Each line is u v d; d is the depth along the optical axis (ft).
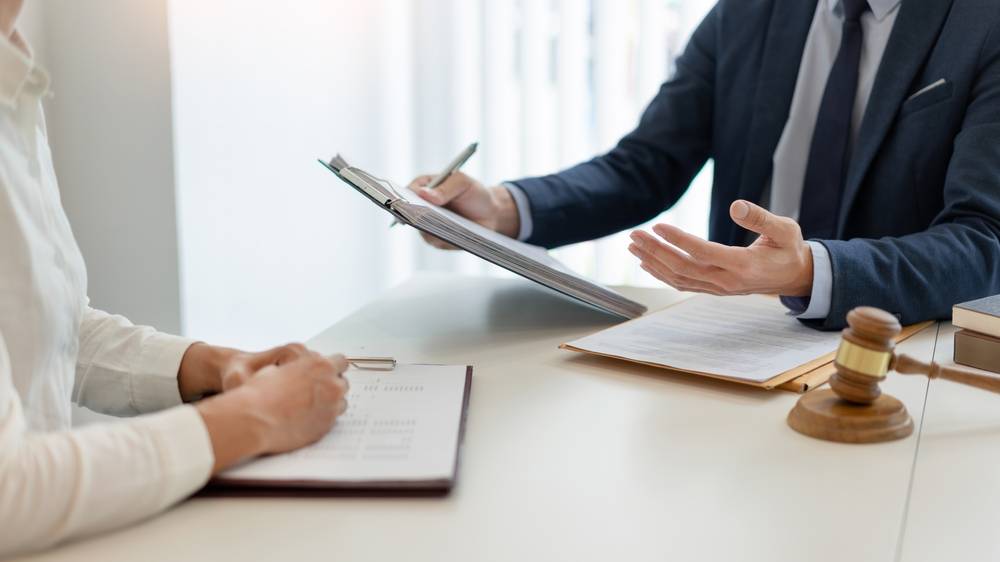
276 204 8.30
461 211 4.84
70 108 7.70
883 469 2.24
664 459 2.30
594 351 3.16
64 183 7.83
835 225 4.96
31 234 2.20
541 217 5.05
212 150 8.02
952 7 4.54
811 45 5.19
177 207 7.87
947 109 4.47
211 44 7.88
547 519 1.97
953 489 2.12
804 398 2.57
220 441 2.03
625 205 5.47
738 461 2.29
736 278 3.31
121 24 7.56
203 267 8.18
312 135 8.27
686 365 2.96
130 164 7.80
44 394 2.28
